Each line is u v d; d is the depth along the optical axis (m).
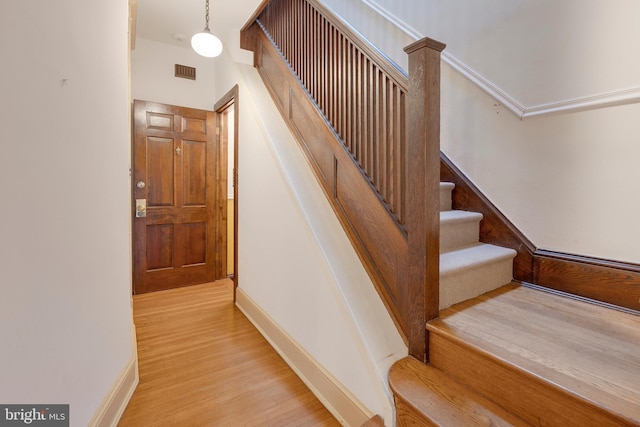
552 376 0.92
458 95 2.08
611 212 1.45
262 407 1.55
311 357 1.70
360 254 1.61
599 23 1.43
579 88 1.51
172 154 3.35
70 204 1.12
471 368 1.10
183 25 2.95
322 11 1.97
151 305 2.91
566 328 1.22
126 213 1.64
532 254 1.72
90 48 1.26
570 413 0.86
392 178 1.43
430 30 2.24
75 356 1.15
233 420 1.46
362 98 1.63
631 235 1.40
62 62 1.08
